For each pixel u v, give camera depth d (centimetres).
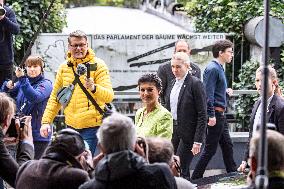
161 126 867
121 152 562
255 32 1380
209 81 1128
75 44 957
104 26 1644
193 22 1537
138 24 1686
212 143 1155
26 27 1395
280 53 1398
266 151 500
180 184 659
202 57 1439
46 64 1405
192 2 1530
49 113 999
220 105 1149
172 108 1041
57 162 634
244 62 1445
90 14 1788
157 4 1886
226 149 1194
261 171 482
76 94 966
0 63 1204
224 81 1145
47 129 995
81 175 627
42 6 1409
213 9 1470
